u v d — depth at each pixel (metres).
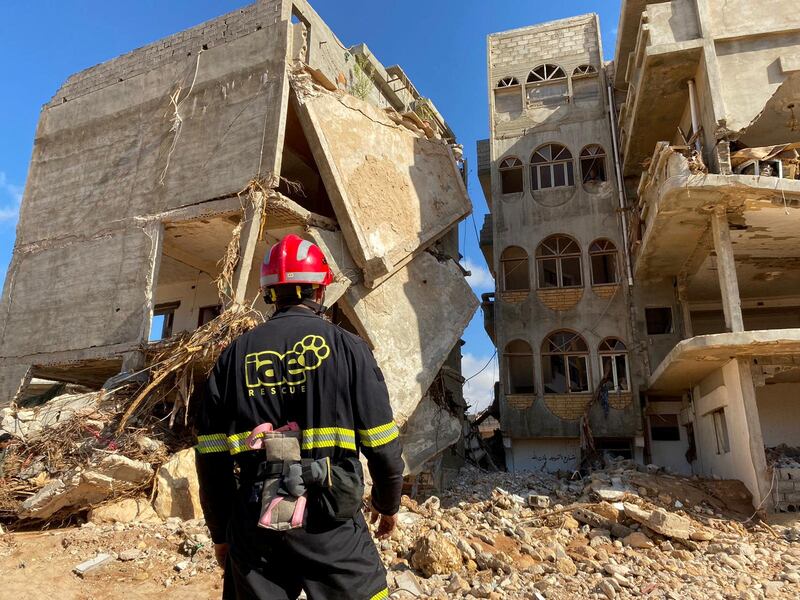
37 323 13.28
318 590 2.05
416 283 14.41
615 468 14.85
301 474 2.08
